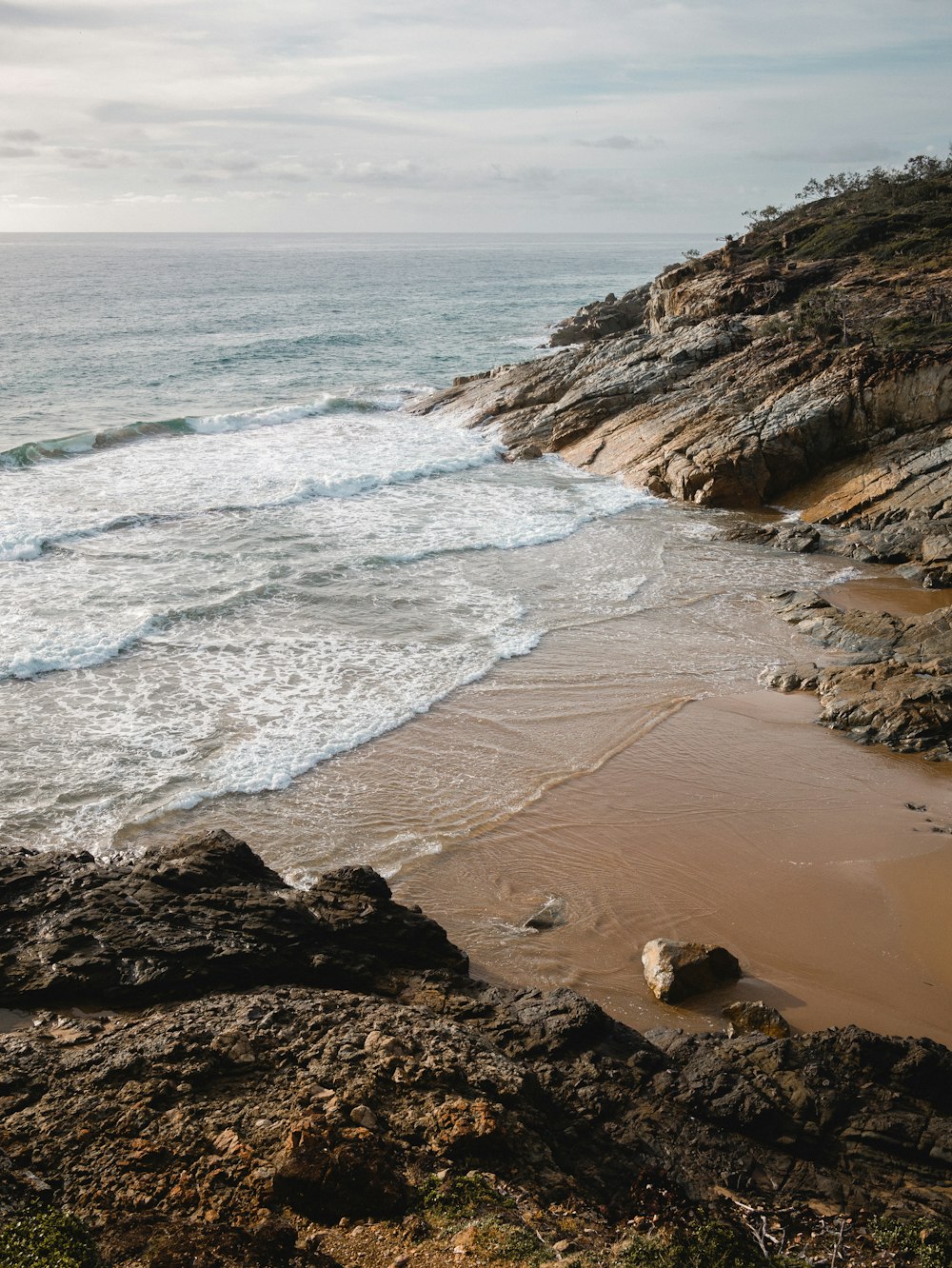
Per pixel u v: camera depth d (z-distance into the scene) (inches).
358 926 503.5
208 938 476.4
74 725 759.7
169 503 1309.1
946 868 632.4
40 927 479.8
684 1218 339.0
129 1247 285.7
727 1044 449.4
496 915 578.9
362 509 1343.5
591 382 1804.9
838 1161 388.2
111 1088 368.2
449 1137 342.6
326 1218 308.3
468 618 1003.3
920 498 1288.1
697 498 1444.4
